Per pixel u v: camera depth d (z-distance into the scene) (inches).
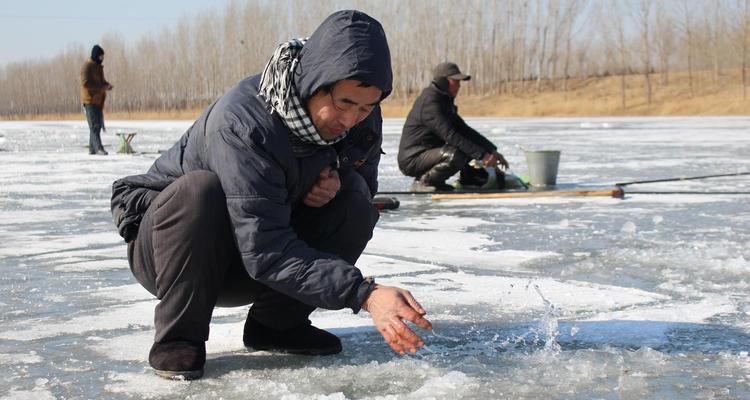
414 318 82.7
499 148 556.7
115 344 110.3
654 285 142.7
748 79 2027.6
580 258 167.9
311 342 104.7
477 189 303.9
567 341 109.6
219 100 95.1
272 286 91.0
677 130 819.4
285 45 88.1
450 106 296.7
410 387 91.6
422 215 237.0
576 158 456.4
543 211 241.6
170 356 95.3
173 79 3567.9
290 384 92.6
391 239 193.5
